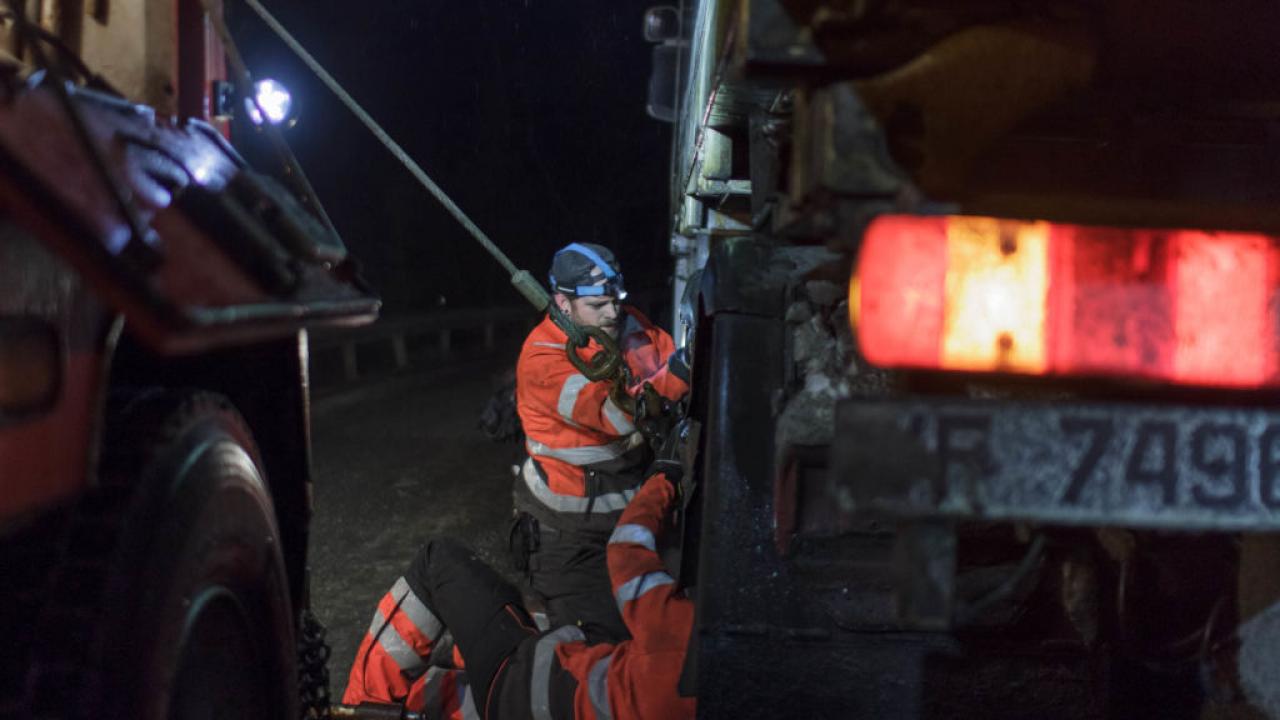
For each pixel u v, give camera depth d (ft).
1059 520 4.05
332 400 37.63
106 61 5.47
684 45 21.27
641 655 7.90
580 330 10.82
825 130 4.23
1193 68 4.91
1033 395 4.62
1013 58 4.26
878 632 6.28
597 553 10.94
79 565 4.48
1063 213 4.43
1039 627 6.23
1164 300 4.15
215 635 5.53
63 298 4.09
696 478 8.05
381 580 16.69
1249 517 4.08
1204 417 4.06
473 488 23.66
